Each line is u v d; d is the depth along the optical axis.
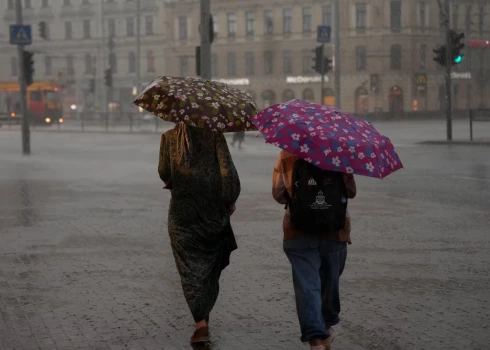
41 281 9.82
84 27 107.38
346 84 86.75
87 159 33.22
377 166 5.96
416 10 85.31
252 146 44.44
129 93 104.62
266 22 92.50
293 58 90.81
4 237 13.11
